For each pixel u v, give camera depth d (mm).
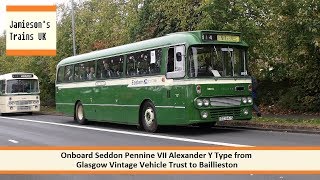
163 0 20344
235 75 14469
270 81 22406
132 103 16547
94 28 32719
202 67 13906
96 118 19406
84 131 17328
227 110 14117
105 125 20016
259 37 18203
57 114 31844
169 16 20547
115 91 17703
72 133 16750
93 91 19562
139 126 16719
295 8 16703
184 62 13875
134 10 29406
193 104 13641
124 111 17109
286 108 20625
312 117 17250
